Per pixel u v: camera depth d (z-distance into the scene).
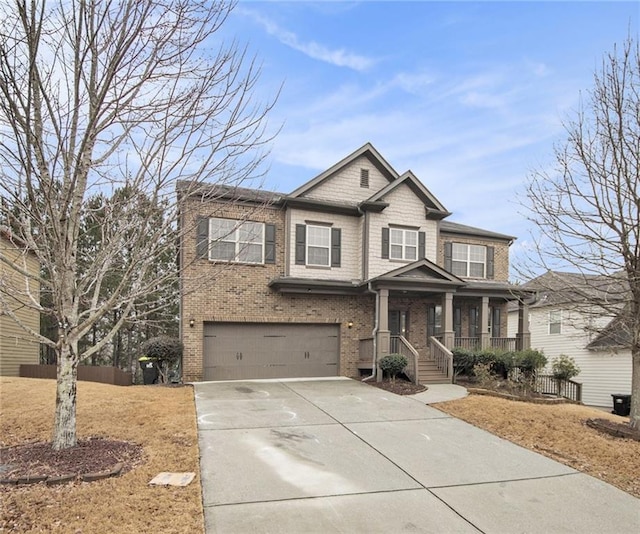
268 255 15.16
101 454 6.04
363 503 5.14
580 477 6.25
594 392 20.00
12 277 7.32
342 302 15.99
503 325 19.05
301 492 5.37
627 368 18.94
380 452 7.04
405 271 15.16
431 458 6.85
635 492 5.80
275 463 6.32
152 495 4.92
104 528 4.14
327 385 13.42
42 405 8.68
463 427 8.70
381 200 16.34
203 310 14.20
